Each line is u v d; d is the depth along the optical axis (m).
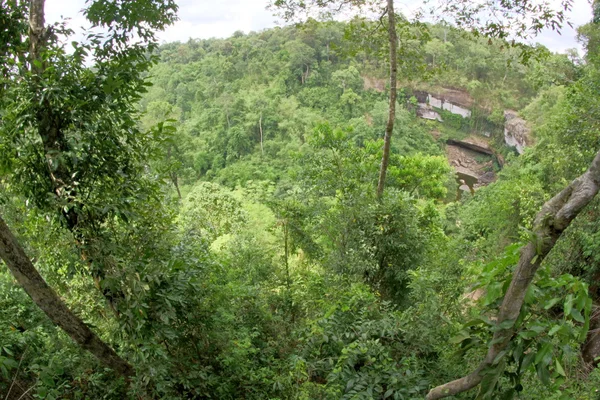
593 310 7.14
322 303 5.43
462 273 5.36
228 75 51.41
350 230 7.53
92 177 3.74
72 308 4.97
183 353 4.30
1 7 3.62
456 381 2.69
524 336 2.17
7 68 3.48
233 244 8.13
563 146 11.80
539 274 2.30
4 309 4.71
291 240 8.27
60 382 4.36
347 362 4.01
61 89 3.34
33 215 4.10
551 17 7.03
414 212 7.76
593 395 3.44
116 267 3.69
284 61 50.56
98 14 3.88
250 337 4.96
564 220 1.99
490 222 12.98
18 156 3.59
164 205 4.81
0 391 3.96
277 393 4.27
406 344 4.37
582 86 9.37
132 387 3.85
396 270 7.44
